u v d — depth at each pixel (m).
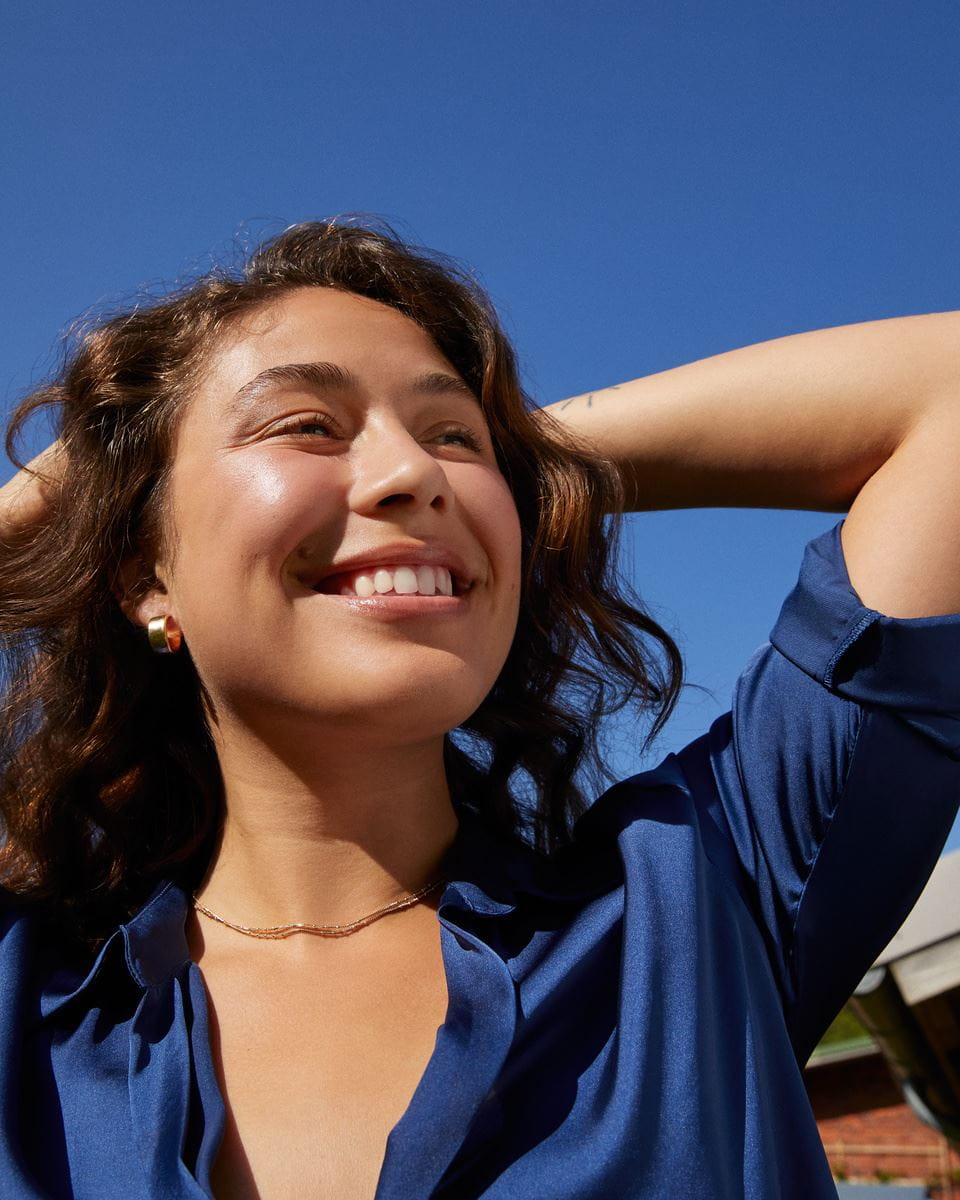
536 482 0.70
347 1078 0.52
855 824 0.60
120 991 0.58
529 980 0.54
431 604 0.55
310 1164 0.49
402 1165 0.47
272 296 0.64
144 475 0.63
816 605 0.62
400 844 0.59
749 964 0.57
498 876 0.58
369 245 0.69
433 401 0.61
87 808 0.65
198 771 0.65
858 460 0.68
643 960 0.53
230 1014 0.55
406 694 0.54
